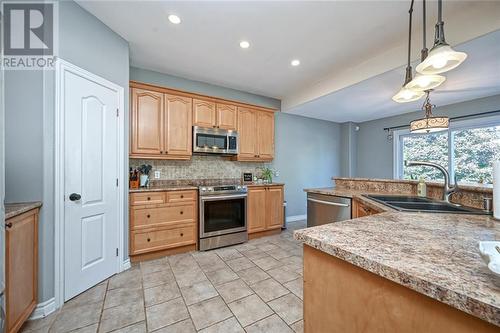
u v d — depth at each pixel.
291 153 4.61
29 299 1.49
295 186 4.66
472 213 1.32
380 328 0.69
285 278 2.17
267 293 1.91
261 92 4.01
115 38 2.23
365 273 0.73
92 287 1.98
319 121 5.05
